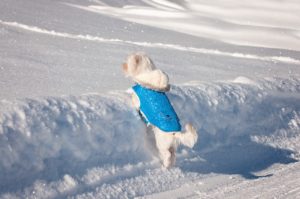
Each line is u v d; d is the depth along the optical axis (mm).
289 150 9461
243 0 36438
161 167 7488
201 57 16469
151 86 7215
